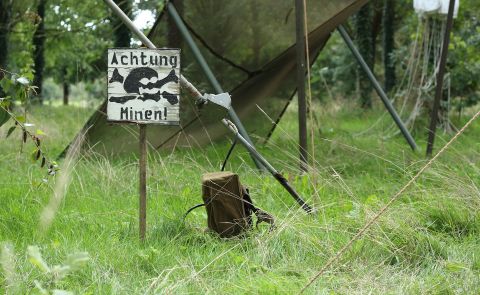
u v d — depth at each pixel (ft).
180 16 28.66
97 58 72.59
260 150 33.76
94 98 72.54
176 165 28.43
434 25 44.42
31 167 28.78
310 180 23.58
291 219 18.29
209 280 15.10
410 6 68.95
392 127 46.39
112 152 30.78
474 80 54.60
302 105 24.81
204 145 32.71
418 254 17.19
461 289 14.90
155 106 17.35
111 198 23.41
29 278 14.87
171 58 17.28
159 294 14.05
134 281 15.06
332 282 14.99
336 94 76.02
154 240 18.06
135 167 27.14
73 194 23.70
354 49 35.09
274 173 20.35
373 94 73.51
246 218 18.69
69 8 62.54
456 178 23.04
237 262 16.06
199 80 30.37
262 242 17.22
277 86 34.09
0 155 30.66
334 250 17.15
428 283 15.16
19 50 59.72
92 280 14.97
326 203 21.61
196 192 23.62
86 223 19.90
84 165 27.37
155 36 29.25
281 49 30.73
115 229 19.26
